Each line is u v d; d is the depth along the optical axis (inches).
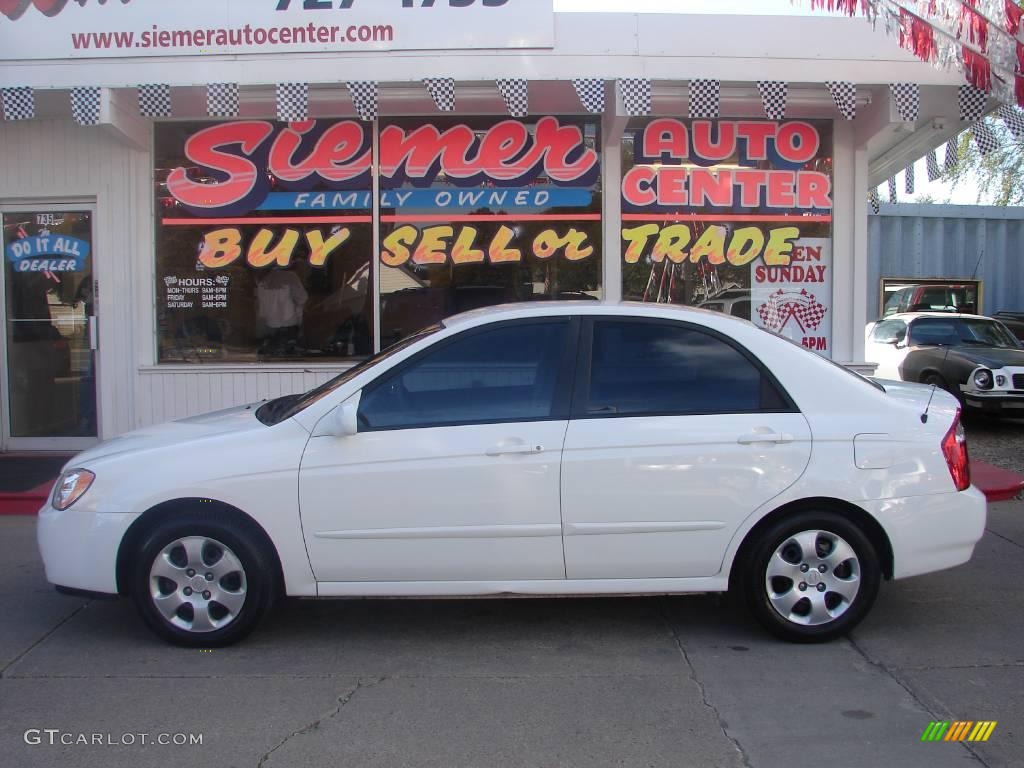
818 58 307.3
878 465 174.9
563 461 171.6
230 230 346.3
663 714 151.1
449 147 343.3
